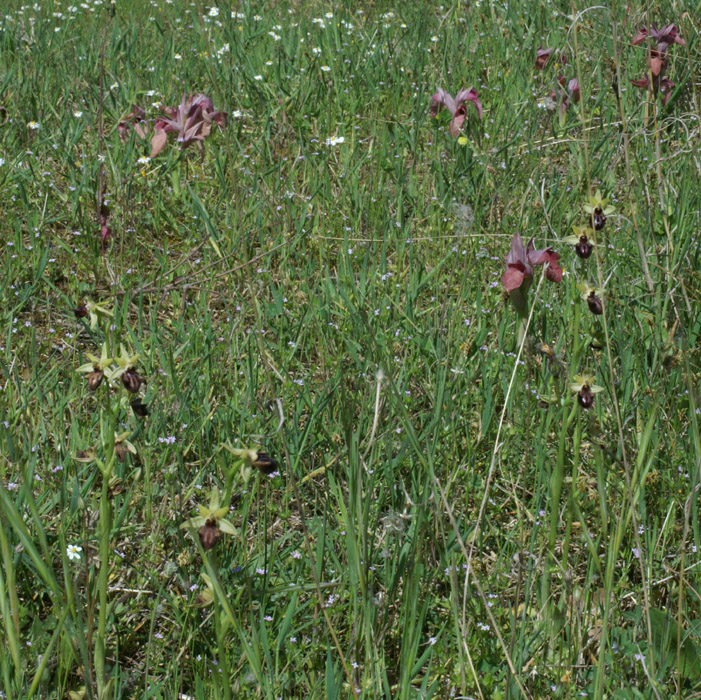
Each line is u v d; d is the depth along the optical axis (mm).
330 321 1897
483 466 1694
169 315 1944
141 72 2959
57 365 1790
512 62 3041
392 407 1687
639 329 1795
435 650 1510
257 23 3662
